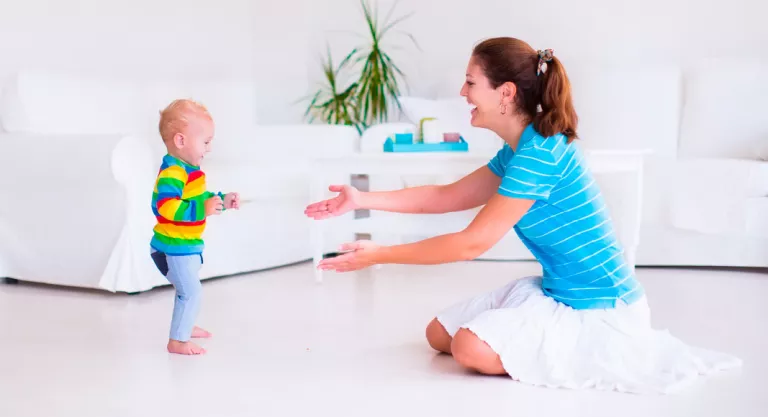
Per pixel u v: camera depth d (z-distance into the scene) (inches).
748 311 110.6
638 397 72.5
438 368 82.7
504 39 77.7
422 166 128.2
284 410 69.9
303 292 126.3
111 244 124.6
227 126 170.2
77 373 82.4
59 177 126.9
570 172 76.4
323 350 90.4
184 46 187.6
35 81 138.5
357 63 216.1
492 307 84.9
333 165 131.7
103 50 168.1
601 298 78.7
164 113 89.0
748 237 142.3
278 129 163.6
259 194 145.6
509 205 74.7
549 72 76.4
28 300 122.3
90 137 123.3
